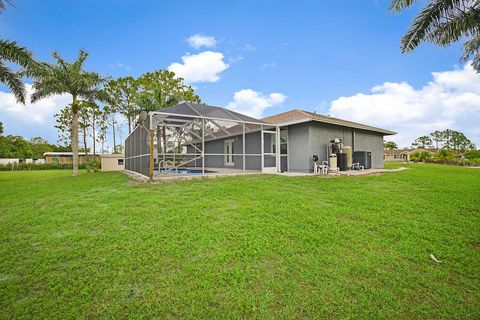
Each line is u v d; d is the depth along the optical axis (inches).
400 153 2220.7
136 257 111.6
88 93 666.8
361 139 625.0
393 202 214.1
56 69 617.6
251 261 108.3
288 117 554.9
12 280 94.5
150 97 906.1
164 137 529.3
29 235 142.0
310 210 187.3
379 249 122.2
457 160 1195.3
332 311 77.6
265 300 82.4
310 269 102.0
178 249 119.3
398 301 83.0
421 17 287.6
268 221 161.2
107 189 306.5
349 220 166.2
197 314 75.9
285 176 397.4
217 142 692.7
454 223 160.6
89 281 93.4
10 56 383.9
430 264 108.7
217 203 207.3
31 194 286.2
